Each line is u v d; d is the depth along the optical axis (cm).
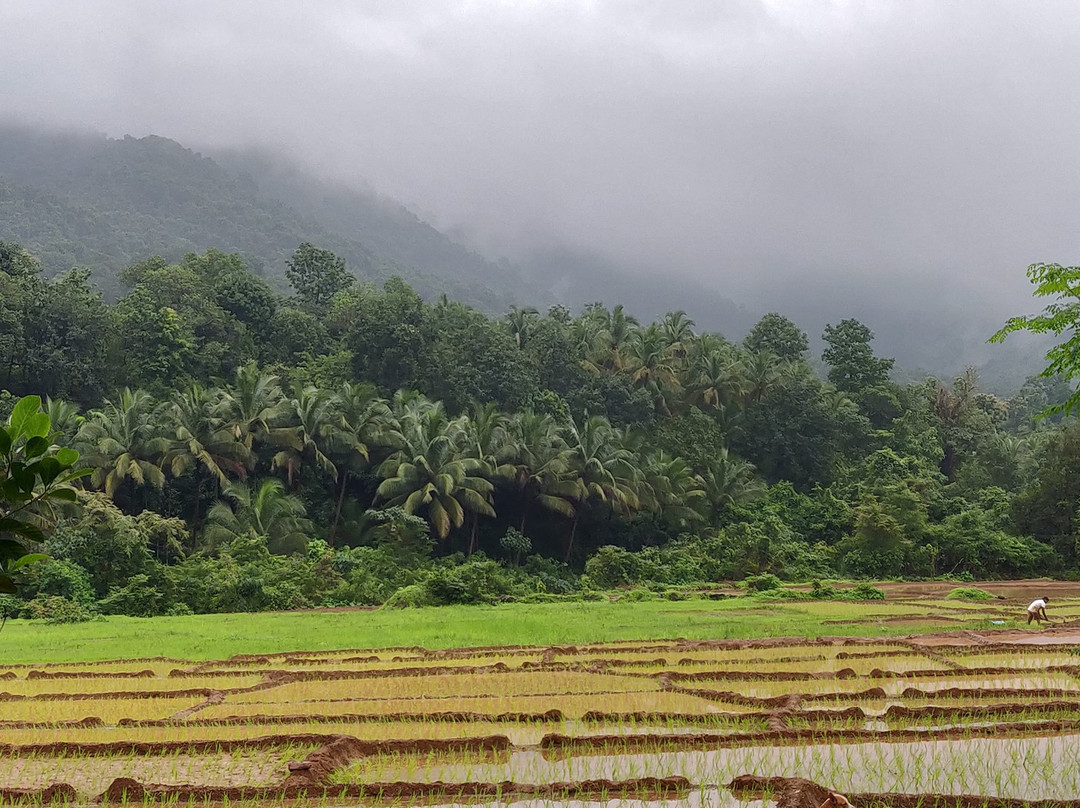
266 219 19800
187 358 5466
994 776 898
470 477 4703
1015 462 7175
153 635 2352
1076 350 1002
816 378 7294
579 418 6141
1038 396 10056
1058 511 5550
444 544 4981
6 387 4725
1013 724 1070
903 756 969
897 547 5172
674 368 6912
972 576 5212
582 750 1018
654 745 1028
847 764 945
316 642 2130
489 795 864
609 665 1680
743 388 6819
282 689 1482
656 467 5384
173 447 4319
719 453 5997
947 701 1274
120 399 4753
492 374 5866
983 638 2070
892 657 1762
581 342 6750
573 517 5262
